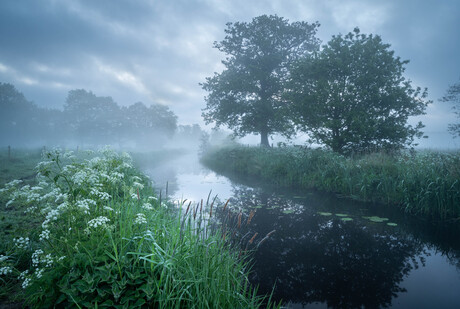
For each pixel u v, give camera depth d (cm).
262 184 1178
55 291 224
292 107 1399
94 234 287
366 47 1255
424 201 721
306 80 1401
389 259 447
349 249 484
